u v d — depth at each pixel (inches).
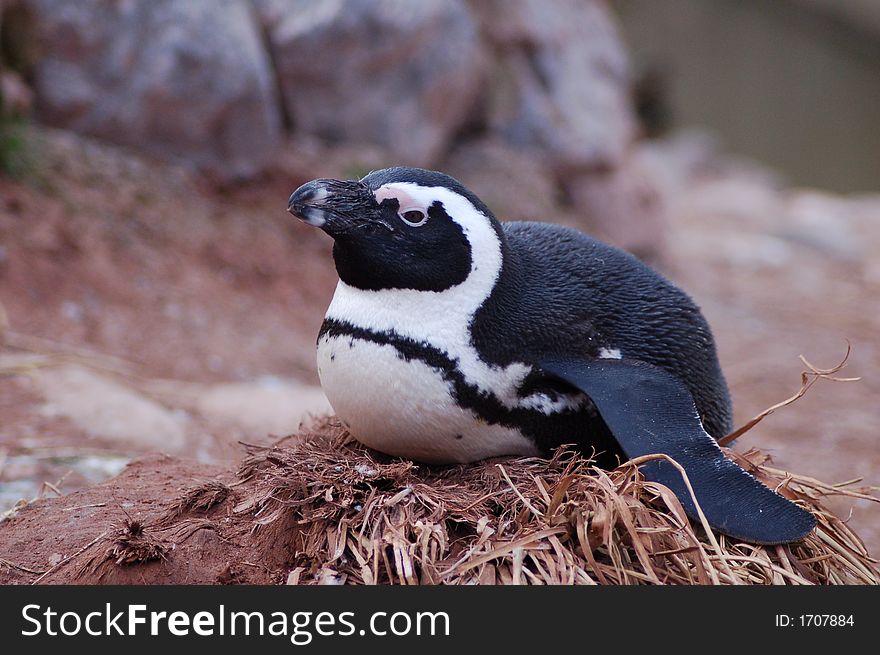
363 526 221.1
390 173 241.4
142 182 572.4
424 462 251.6
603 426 242.5
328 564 216.8
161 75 576.1
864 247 1096.8
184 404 414.0
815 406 563.5
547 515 218.2
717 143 1930.4
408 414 234.4
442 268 233.9
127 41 569.9
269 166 627.5
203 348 489.7
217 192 608.1
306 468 236.1
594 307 252.8
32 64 554.3
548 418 240.7
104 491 275.4
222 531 233.1
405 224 233.0
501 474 235.3
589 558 211.2
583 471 233.3
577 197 799.7
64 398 382.3
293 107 653.9
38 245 498.6
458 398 233.1
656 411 226.8
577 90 800.9
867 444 491.5
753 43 2265.0
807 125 2256.4
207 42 581.9
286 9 638.5
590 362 241.9
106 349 455.5
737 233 1095.6
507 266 244.5
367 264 232.5
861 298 884.6
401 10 644.1
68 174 544.4
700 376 264.5
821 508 247.4
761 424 521.3
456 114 725.9
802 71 2263.8
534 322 241.3
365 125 669.3
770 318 784.3
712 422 271.6
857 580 236.5
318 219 229.3
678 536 218.7
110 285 508.1
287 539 227.9
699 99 2202.3
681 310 265.6
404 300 234.1
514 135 770.8
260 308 562.9
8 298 463.8
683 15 2178.9
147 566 219.6
